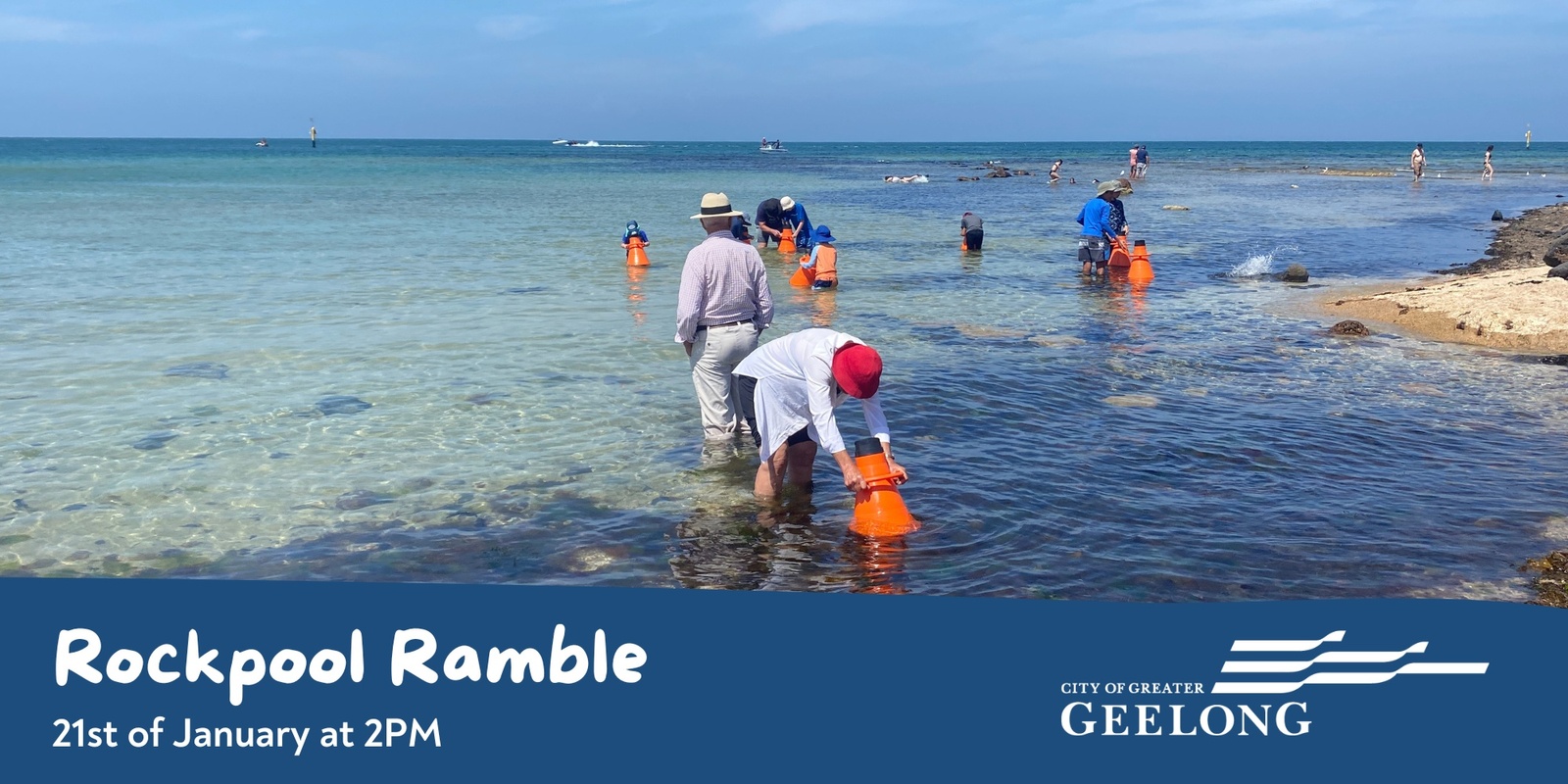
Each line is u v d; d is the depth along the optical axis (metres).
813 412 6.21
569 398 9.02
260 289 15.38
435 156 118.88
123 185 48.06
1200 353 11.12
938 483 6.81
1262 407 8.83
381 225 27.02
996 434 7.95
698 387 7.81
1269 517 6.22
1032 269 18.83
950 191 48.00
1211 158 107.75
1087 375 9.97
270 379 9.63
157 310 13.47
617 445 7.70
